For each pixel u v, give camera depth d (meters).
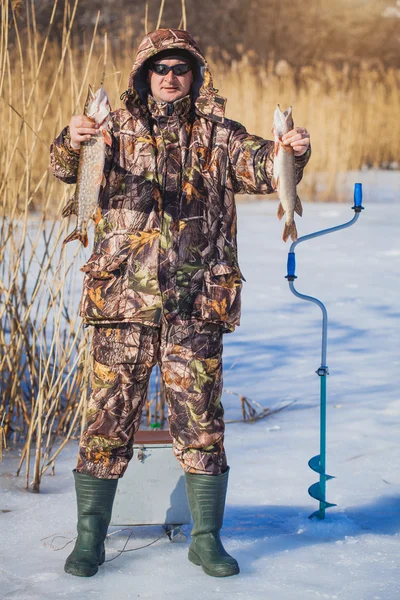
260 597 3.90
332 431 6.37
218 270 4.05
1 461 5.73
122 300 4.01
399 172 26.98
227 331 4.16
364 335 9.23
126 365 4.08
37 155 8.69
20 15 5.70
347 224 4.81
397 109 27.48
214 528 4.21
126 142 4.06
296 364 8.13
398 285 11.99
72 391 6.09
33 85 5.81
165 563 4.29
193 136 4.10
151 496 4.54
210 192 4.07
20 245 5.93
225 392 7.31
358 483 5.38
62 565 4.24
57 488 5.33
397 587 3.99
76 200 3.80
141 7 32.84
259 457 5.84
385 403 7.02
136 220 4.02
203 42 38.62
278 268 13.33
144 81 4.11
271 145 4.04
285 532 4.66
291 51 40.06
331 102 23.16
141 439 4.62
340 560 4.30
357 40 41.38
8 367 6.15
